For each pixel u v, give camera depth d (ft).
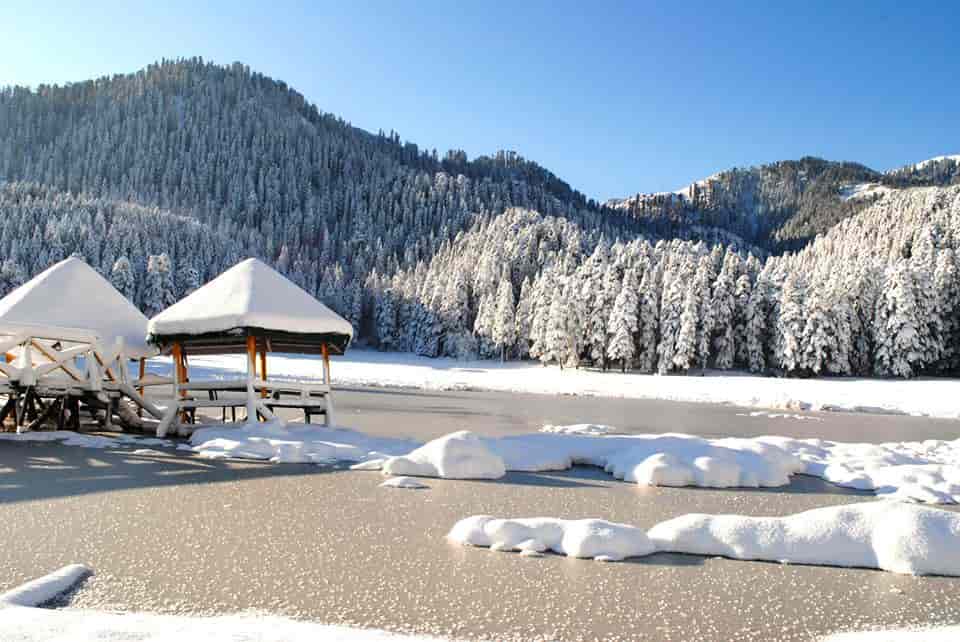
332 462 37.68
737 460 36.76
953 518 21.57
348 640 12.10
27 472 32.48
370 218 651.25
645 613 15.84
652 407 100.07
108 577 17.25
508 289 257.34
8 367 45.29
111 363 51.19
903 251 295.89
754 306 207.62
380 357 273.13
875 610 16.48
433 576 18.16
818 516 22.35
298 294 50.34
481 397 113.19
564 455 39.70
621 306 203.51
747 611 16.17
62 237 307.99
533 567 19.26
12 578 16.90
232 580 17.31
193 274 300.81
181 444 43.80
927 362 193.26
